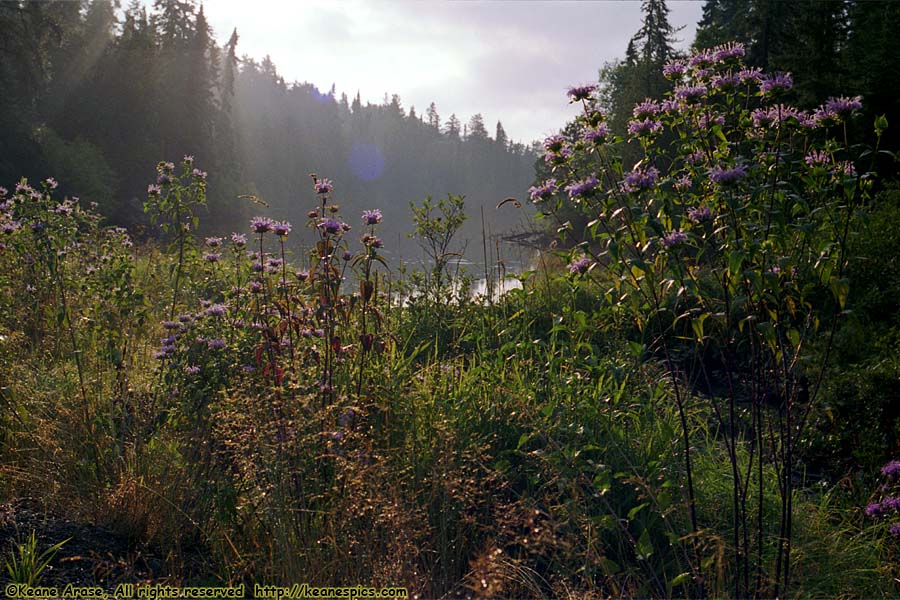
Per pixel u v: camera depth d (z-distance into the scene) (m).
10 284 6.87
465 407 4.61
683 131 3.43
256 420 3.72
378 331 5.17
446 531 3.65
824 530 4.19
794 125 3.28
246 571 3.43
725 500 4.16
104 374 5.33
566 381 4.84
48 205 7.38
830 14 23.75
